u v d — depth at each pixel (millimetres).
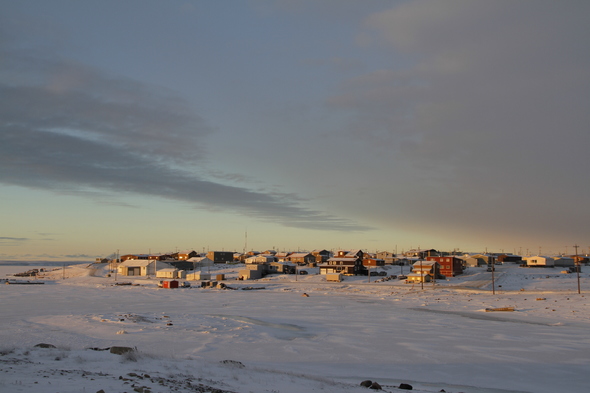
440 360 32156
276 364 30359
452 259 127688
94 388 13695
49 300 80312
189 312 62844
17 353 24703
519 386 25344
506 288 99062
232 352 34531
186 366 23188
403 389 21469
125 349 27109
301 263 181875
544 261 154375
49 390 12859
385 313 62031
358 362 31547
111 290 106312
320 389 18656
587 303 67312
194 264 173625
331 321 53656
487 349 36000
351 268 142000
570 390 24641
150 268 162625
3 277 181250
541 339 40562
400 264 173000
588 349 35875
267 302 78625
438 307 69312
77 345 35281
